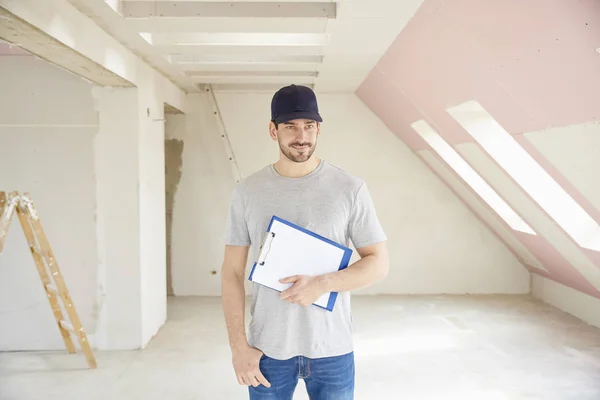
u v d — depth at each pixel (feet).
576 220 12.04
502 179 13.00
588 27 5.78
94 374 11.82
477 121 11.91
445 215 19.38
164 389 11.02
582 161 8.61
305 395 10.76
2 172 13.14
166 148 19.15
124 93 13.03
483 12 7.24
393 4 8.55
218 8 9.37
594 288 14.48
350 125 19.21
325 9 9.40
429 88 11.80
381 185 19.33
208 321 16.06
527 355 13.00
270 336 5.21
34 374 11.82
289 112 4.90
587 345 13.67
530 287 19.43
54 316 12.97
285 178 5.30
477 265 19.45
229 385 11.23
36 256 12.18
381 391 10.97
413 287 19.54
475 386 11.19
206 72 15.76
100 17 9.52
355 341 14.23
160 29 10.39
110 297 13.38
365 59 13.14
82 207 13.24
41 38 8.11
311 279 5.01
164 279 15.84
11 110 13.05
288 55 13.61
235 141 19.12
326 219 5.20
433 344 13.91
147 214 13.96
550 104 7.90
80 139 13.12
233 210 5.49
